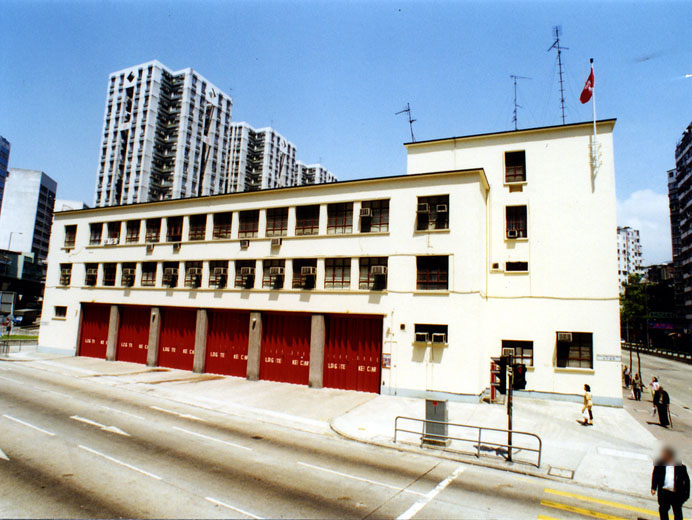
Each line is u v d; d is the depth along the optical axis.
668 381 38.16
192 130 98.56
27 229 122.31
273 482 10.62
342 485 10.68
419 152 28.05
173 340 30.89
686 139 80.62
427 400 14.78
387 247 24.31
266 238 28.08
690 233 79.19
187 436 14.40
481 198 23.84
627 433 17.22
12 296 31.20
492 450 14.20
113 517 8.30
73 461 11.42
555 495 10.73
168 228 32.75
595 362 22.92
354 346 24.53
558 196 24.86
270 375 26.61
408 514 9.16
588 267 23.83
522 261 24.86
